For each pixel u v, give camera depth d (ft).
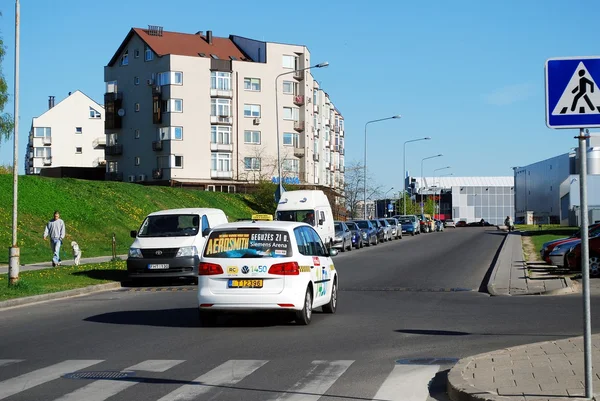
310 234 47.39
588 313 21.54
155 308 53.72
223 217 82.43
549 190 279.28
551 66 21.72
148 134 264.52
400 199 386.73
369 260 108.06
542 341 35.60
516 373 26.27
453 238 185.98
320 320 45.50
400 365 30.48
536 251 118.01
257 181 236.02
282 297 41.78
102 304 57.11
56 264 89.56
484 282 71.97
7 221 117.39
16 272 61.93
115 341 38.01
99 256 111.96
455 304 53.57
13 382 27.96
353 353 33.42
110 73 276.82
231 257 42.52
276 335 39.29
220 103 264.52
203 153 261.44
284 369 29.86
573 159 243.19
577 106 21.56
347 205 276.62
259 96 273.13
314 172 305.32
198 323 44.91
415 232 222.89
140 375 28.99
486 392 23.40
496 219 482.28
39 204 133.59
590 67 21.54
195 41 275.39
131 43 270.05
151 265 72.59
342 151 405.80
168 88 257.55
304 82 282.97
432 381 27.40
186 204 190.90
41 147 363.76
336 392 25.70
